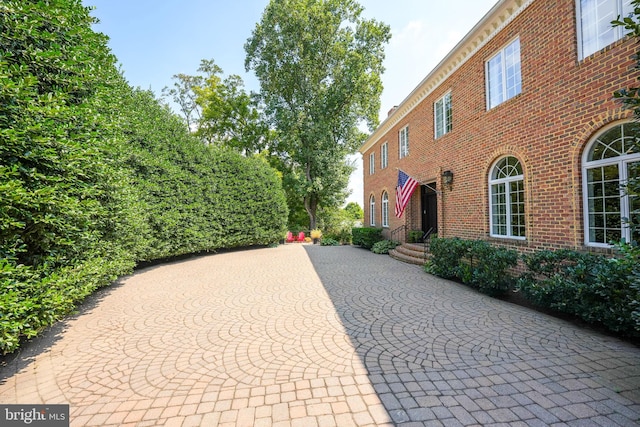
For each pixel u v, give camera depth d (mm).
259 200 15758
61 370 3303
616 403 2453
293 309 5355
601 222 5055
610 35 4887
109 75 6164
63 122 4320
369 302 5660
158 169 9906
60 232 4137
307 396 2693
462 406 2473
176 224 10289
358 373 3074
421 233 11945
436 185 10031
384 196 15953
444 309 5117
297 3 20156
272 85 22734
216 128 27547
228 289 6902
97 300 6047
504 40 7055
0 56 3416
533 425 2217
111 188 5652
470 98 8312
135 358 3564
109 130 5652
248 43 22531
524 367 3086
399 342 3824
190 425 2338
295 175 23047
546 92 5906
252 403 2613
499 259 5539
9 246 3318
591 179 5203
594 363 3135
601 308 3764
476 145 8062
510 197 7047
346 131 23703
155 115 10641
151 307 5574
